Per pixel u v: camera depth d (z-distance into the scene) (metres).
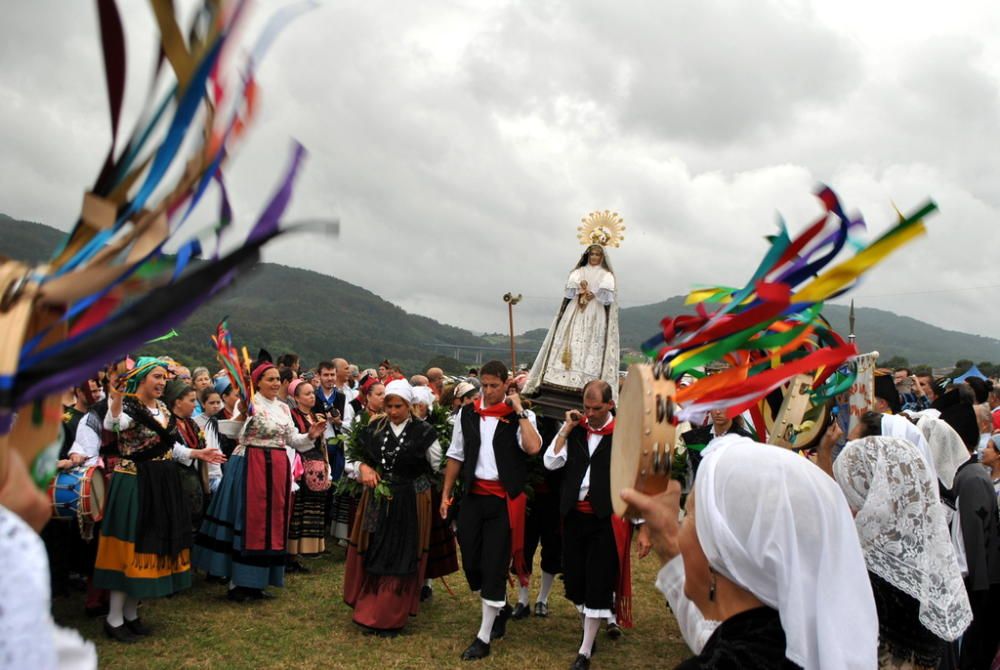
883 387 4.70
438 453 5.90
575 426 5.67
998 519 4.09
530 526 6.50
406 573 5.74
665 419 1.69
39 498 1.00
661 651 5.75
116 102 0.95
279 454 6.46
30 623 0.91
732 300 1.72
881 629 2.60
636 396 1.75
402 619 5.80
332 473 8.59
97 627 5.51
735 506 1.61
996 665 4.07
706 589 1.74
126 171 0.97
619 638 6.01
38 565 0.94
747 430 4.37
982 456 4.73
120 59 0.92
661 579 1.88
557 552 6.46
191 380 8.12
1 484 0.96
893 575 2.57
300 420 7.45
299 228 0.85
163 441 5.33
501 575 5.54
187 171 0.95
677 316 1.84
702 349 1.69
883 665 2.59
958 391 4.89
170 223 0.96
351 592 6.07
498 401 5.82
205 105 0.95
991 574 4.01
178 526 5.32
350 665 5.19
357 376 10.61
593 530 5.42
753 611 1.63
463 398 8.07
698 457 5.50
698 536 1.68
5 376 0.83
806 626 1.53
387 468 5.84
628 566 5.48
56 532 5.66
